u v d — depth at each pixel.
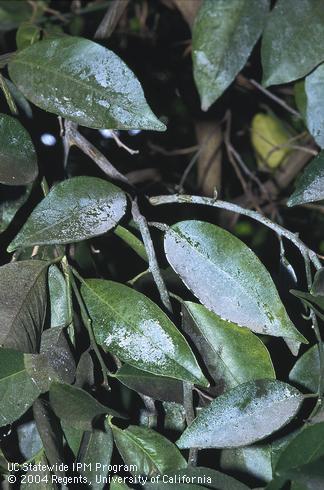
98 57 0.61
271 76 0.69
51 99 0.61
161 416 0.62
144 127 0.60
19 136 0.59
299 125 1.17
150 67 1.12
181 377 0.58
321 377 0.59
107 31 0.82
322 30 0.69
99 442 0.58
